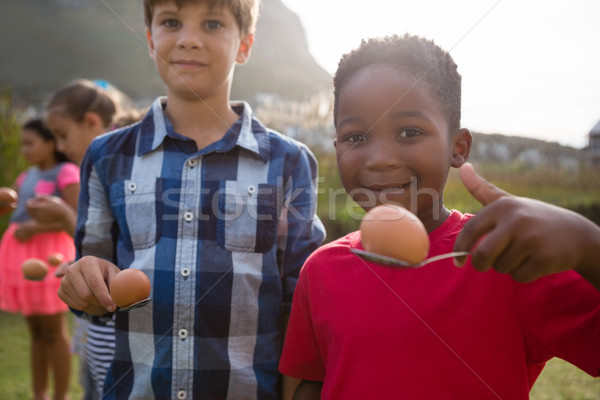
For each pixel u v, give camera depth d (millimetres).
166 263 1598
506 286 1123
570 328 1035
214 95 1734
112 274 1336
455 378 1114
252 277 1618
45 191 3193
